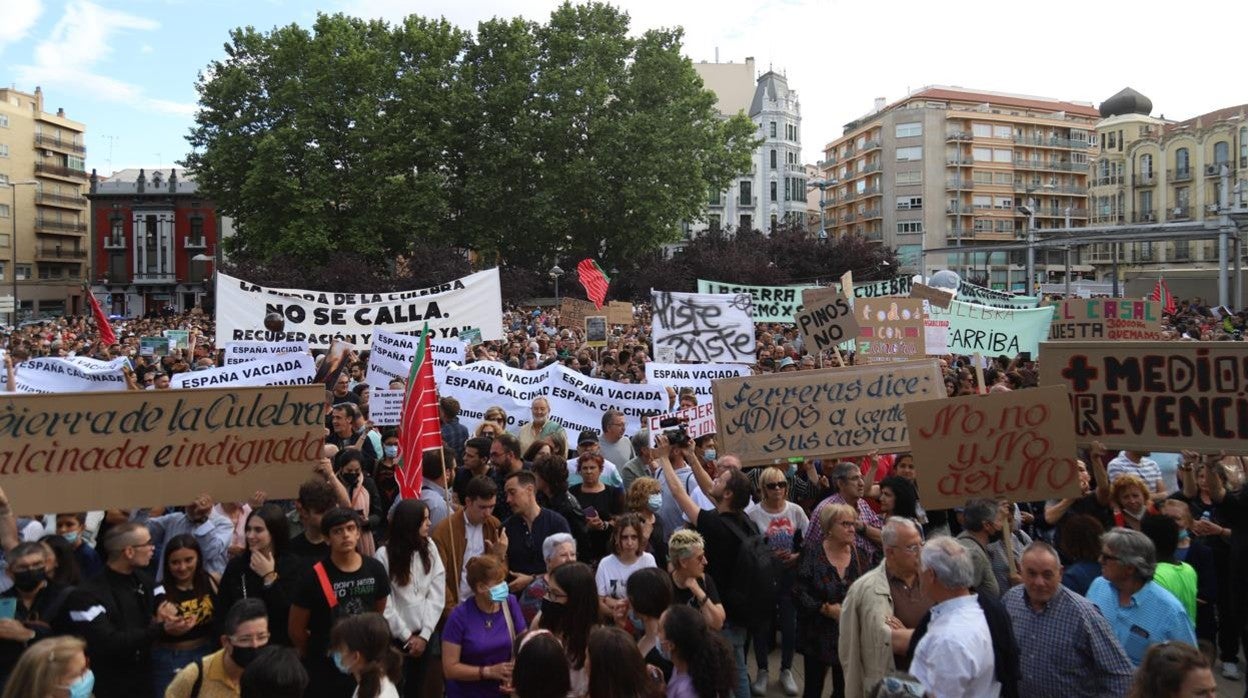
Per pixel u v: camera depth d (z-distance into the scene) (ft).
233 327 46.62
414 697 20.44
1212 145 260.83
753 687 24.30
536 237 180.75
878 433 27.12
